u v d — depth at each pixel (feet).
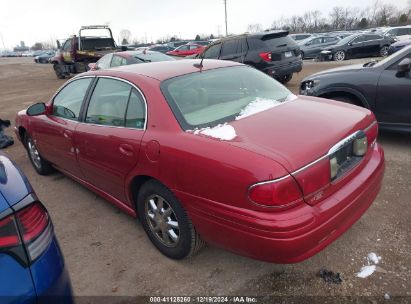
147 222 10.44
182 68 11.22
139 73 10.87
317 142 7.99
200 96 10.15
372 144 10.11
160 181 9.14
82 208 13.57
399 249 9.71
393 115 16.48
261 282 8.96
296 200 7.33
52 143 14.32
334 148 8.13
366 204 9.18
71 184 15.92
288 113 9.56
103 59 35.91
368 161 9.82
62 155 13.89
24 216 5.92
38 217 6.21
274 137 8.12
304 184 7.38
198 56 40.93
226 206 7.73
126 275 9.65
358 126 9.25
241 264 9.66
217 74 11.31
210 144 8.13
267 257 7.51
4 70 103.76
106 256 10.52
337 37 77.61
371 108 16.99
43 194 15.08
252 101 10.51
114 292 9.09
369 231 10.56
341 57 68.18
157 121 9.36
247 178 7.25
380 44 68.08
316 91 18.65
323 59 69.26
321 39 78.28
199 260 9.92
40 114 14.26
